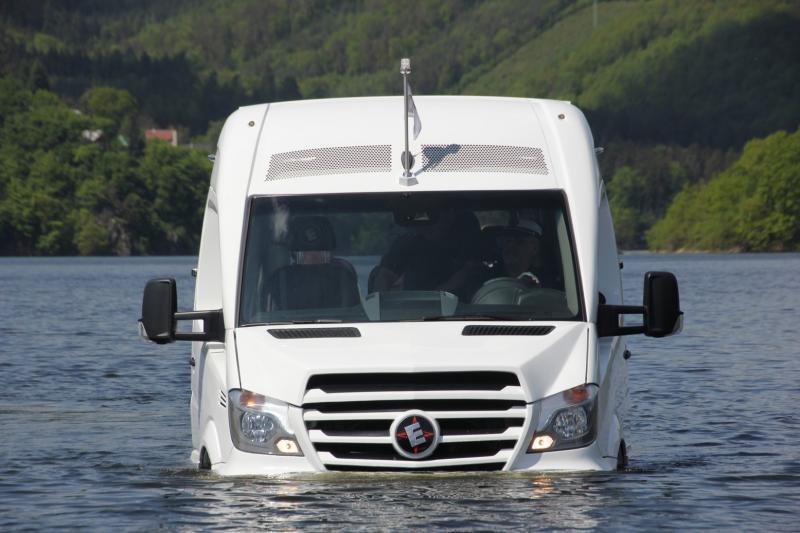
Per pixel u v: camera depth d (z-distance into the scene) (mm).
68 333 91625
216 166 26594
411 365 22547
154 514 23844
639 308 24422
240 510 22500
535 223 25031
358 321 24203
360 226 24953
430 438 22547
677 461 32375
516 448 22719
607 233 26578
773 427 39938
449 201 25172
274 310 24391
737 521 23375
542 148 25984
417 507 22250
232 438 23438
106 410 47406
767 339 79812
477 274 24625
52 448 36688
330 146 25938
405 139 25594
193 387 28141
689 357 67125
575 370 23219
